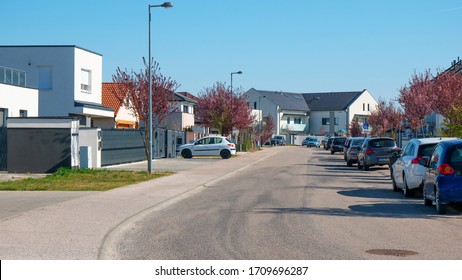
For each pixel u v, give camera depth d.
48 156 27.16
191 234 11.34
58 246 9.86
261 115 95.88
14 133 27.17
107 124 48.91
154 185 21.67
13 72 33.47
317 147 91.69
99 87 46.81
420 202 16.44
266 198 17.77
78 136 28.11
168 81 29.16
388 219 13.03
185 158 44.47
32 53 42.81
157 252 9.63
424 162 15.28
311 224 12.31
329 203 16.22
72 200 16.47
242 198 17.92
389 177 26.66
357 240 10.42
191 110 71.69
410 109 39.97
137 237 11.15
